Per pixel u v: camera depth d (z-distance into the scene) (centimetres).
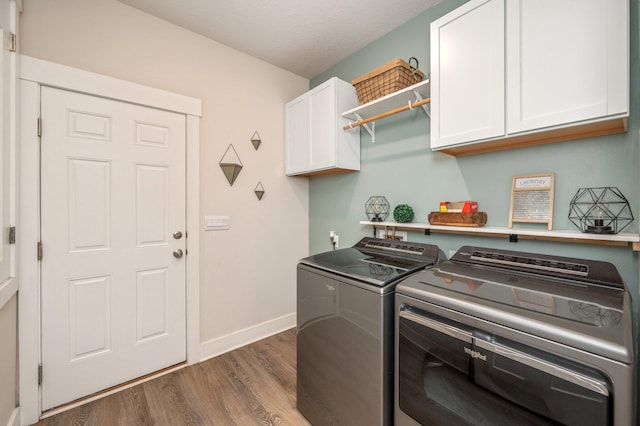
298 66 266
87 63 171
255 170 251
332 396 140
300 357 161
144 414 161
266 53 244
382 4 186
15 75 143
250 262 250
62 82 161
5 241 136
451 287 110
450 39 144
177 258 207
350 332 131
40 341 157
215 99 226
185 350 212
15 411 147
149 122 194
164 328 202
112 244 181
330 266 147
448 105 145
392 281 124
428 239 188
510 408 86
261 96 255
